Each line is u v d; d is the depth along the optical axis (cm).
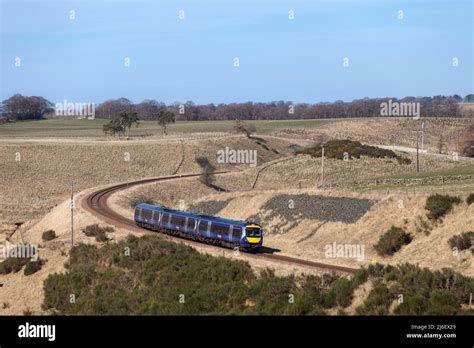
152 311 3859
